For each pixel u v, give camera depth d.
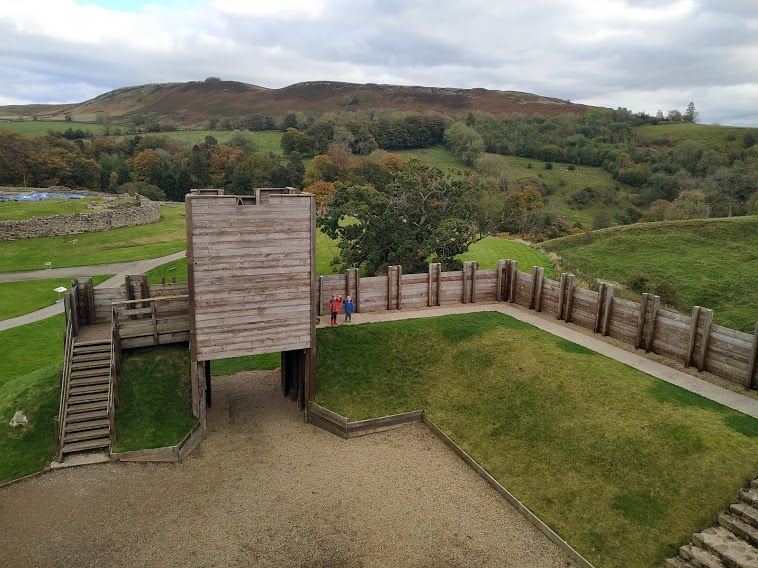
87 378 19.27
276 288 19.52
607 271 48.50
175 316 21.55
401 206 37.94
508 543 14.07
